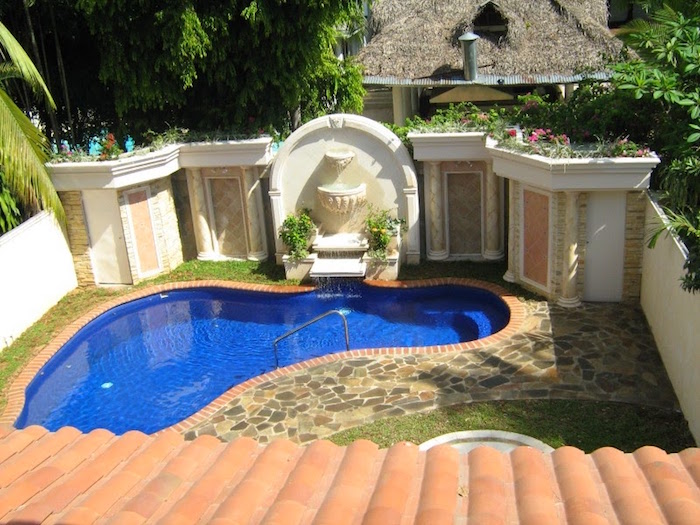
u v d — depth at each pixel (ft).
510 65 69.00
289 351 46.96
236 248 59.77
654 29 46.47
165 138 56.44
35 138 43.45
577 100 51.34
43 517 17.28
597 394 37.09
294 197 56.39
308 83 61.98
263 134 56.85
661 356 39.88
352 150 54.19
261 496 17.47
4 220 50.75
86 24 56.85
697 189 38.11
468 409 36.65
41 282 51.70
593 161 42.39
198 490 17.94
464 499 16.42
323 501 16.74
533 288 49.32
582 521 14.83
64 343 47.85
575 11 71.05
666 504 15.57
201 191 57.77
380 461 18.69
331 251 54.95
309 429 36.14
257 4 51.67
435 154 52.42
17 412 40.04
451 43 72.28
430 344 46.37
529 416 35.63
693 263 31.63
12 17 55.01
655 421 34.37
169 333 50.65
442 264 55.57
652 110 46.21
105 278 56.49
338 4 55.26
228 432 36.52
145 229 55.98
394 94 78.28
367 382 40.06
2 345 46.88
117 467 20.30
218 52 55.06
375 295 53.16
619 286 46.57
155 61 54.44
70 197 53.83
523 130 50.98
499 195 53.62
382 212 54.75
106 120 63.52
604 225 45.29
